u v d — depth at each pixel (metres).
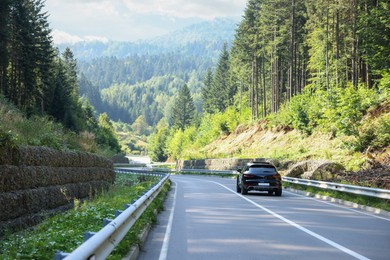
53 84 78.62
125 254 8.33
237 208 18.66
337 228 13.08
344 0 55.59
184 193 27.48
